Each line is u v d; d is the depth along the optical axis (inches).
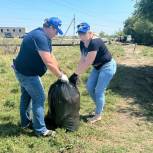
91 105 146.6
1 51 373.1
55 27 100.3
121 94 177.6
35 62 101.0
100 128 120.7
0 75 210.2
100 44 115.2
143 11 301.3
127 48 658.8
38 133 106.4
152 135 118.3
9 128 111.2
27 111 111.0
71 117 112.0
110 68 119.2
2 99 149.3
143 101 166.6
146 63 361.4
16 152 96.2
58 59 336.5
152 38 1075.9
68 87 110.5
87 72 231.6
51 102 111.2
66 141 105.0
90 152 100.7
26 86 103.3
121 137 114.3
